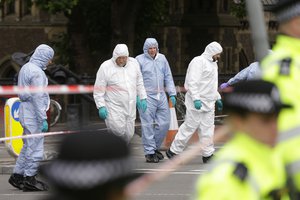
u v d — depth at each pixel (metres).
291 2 9.16
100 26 53.47
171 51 60.62
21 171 23.56
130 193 6.68
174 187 23.95
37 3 47.03
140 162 29.17
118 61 27.08
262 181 7.23
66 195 6.08
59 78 40.22
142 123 29.16
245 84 7.46
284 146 8.34
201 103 28.41
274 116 7.40
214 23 60.59
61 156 6.09
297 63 8.88
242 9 53.94
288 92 8.63
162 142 29.59
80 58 54.59
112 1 51.94
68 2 46.53
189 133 28.70
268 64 8.96
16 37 58.88
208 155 28.47
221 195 6.94
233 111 7.45
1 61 59.31
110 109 27.12
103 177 6.05
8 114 26.97
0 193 23.20
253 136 7.41
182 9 60.84
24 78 22.89
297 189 8.28
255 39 9.01
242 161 7.23
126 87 27.11
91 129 6.43
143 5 53.34
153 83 29.31
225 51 61.31
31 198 22.41
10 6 59.12
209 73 28.30
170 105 32.91
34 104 22.88
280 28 9.35
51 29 57.12
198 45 61.06
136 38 54.12
